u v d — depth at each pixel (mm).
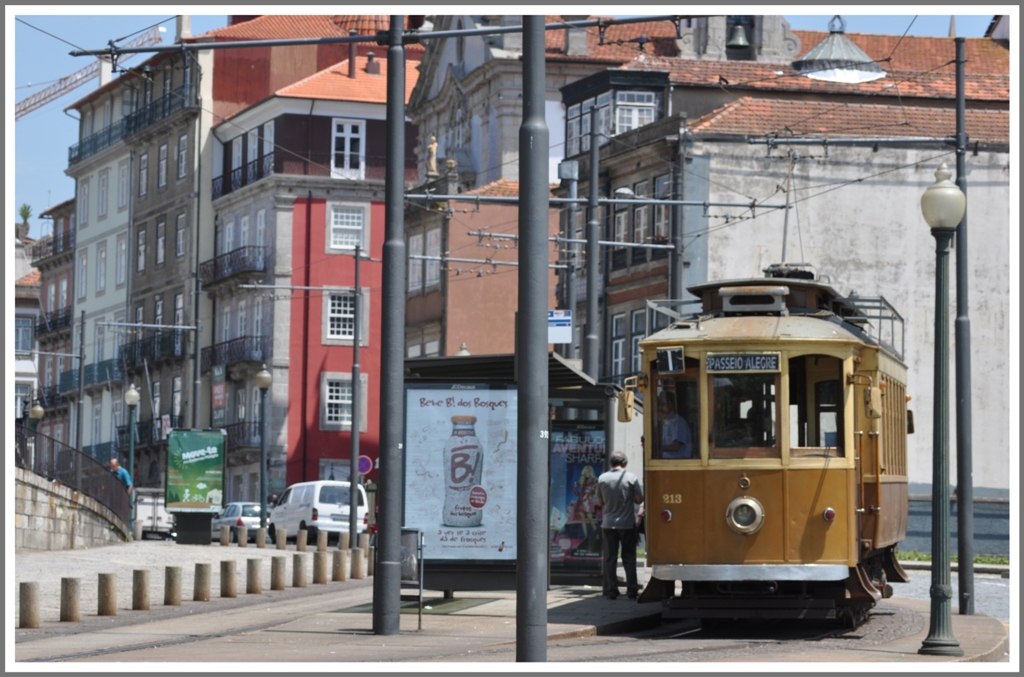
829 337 19750
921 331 52469
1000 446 52094
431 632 19000
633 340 55500
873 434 20328
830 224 52688
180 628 20188
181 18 90500
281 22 90250
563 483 25359
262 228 82188
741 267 52469
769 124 53406
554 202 32844
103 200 101125
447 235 70312
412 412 21547
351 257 81500
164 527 66062
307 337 80750
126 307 96750
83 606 24828
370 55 85188
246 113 84688
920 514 51031
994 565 43875
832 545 19344
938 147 52750
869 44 68625
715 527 19562
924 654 16953
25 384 119250
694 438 19797
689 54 64188
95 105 102438
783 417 19562
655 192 54531
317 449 80438
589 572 25219
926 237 52812
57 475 38500
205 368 85875
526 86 13500
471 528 21422
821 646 18156
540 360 13297
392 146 19266
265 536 47156
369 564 37781
